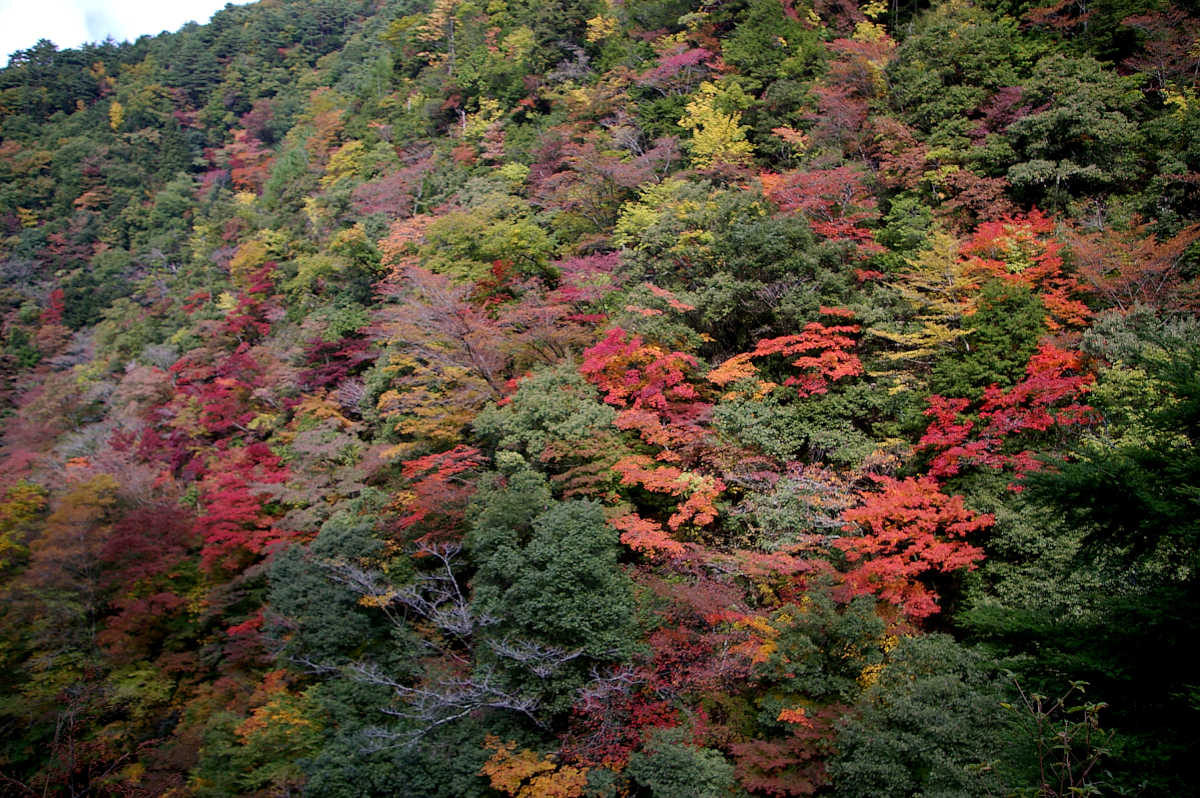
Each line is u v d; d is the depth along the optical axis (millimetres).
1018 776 6023
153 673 18188
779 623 12047
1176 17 22922
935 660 10922
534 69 40812
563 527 13711
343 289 31000
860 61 26266
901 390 16234
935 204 22047
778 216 19812
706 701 12578
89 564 19391
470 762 12688
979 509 13234
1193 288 15695
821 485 14672
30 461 29656
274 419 27875
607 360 17500
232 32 79562
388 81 50969
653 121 31188
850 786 9953
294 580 17625
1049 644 6512
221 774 14336
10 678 17922
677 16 36875
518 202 31547
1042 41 24484
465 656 15859
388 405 22484
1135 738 5434
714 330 19906
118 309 47219
